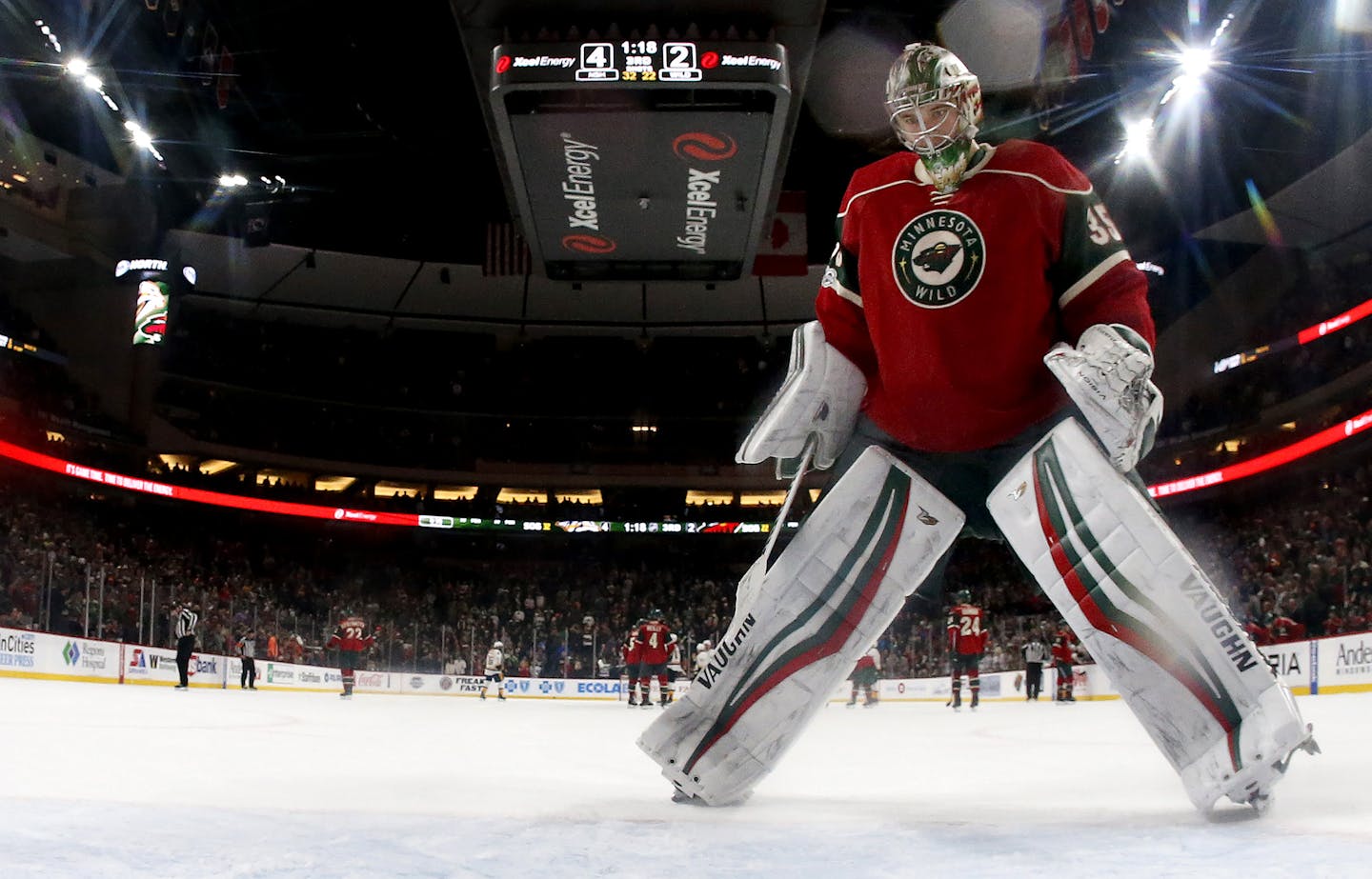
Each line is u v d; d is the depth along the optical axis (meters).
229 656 23.44
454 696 27.11
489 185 27.27
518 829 2.11
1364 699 11.93
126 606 21.61
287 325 35.97
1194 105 22.12
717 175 14.99
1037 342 2.80
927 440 2.90
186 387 33.56
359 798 2.66
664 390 38.19
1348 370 25.23
